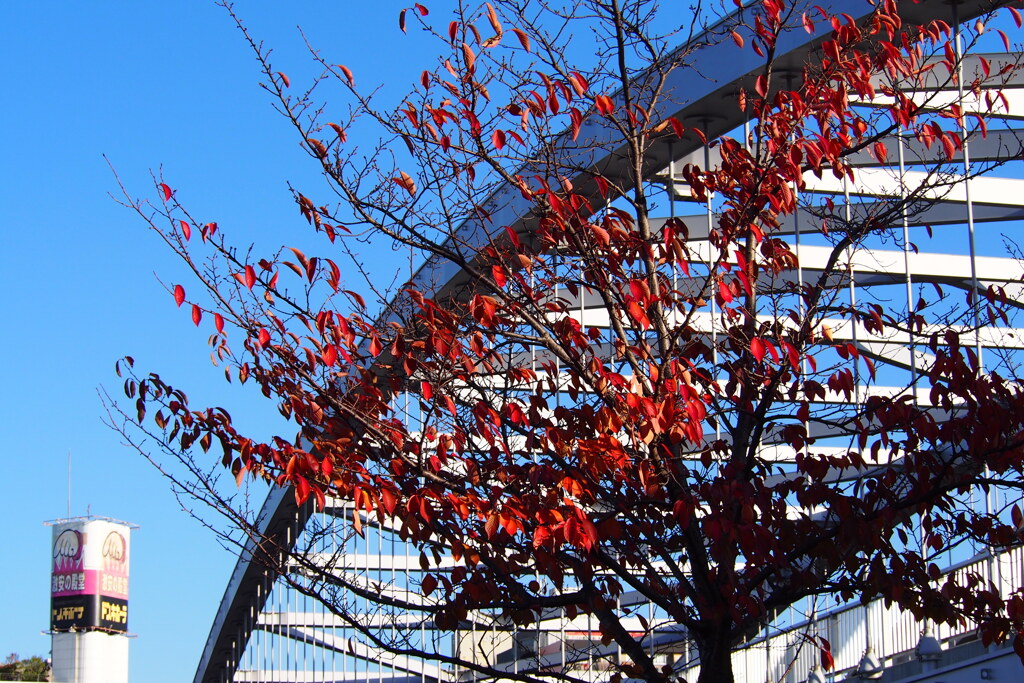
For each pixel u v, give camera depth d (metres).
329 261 7.89
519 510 7.38
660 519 8.07
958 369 7.71
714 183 8.45
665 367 7.88
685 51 9.07
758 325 9.03
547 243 8.12
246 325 7.84
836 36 8.56
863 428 7.83
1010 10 8.66
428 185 7.80
